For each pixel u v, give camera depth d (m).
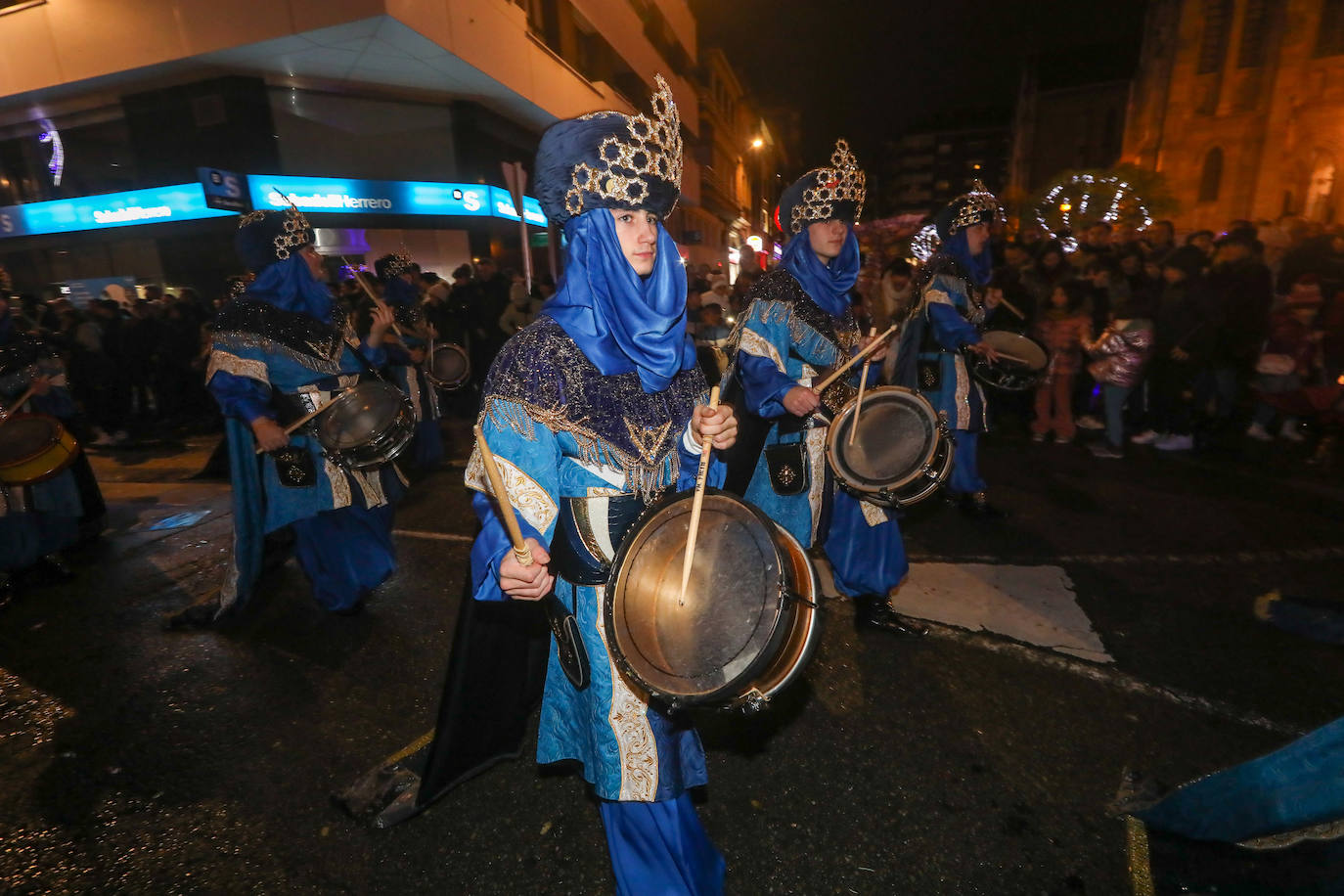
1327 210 35.81
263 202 12.58
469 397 9.16
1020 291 7.28
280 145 12.70
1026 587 3.49
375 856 2.04
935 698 2.63
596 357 1.39
